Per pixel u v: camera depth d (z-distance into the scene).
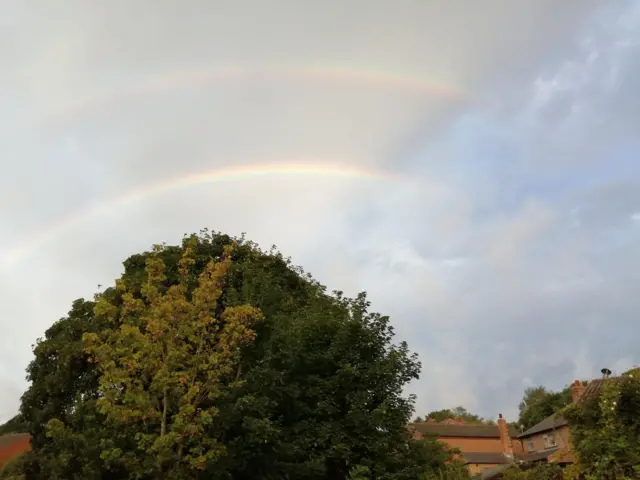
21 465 20.25
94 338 13.38
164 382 12.77
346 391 18.20
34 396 21.28
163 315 13.71
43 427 21.00
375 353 19.56
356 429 17.47
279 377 16.72
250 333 14.36
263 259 25.92
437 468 20.09
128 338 13.30
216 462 14.91
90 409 16.92
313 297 22.12
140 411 12.63
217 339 14.85
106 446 14.27
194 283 21.52
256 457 16.55
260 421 15.17
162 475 12.88
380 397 18.67
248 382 16.91
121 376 12.71
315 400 18.14
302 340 18.59
